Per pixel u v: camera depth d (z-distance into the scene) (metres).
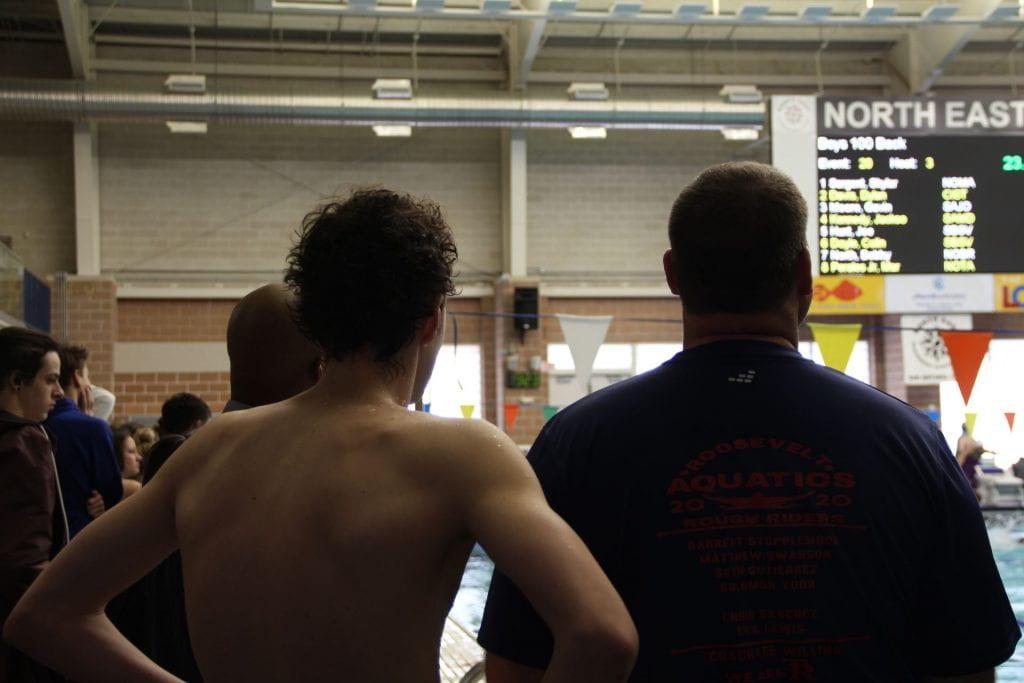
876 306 11.21
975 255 7.89
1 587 2.00
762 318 1.25
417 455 0.96
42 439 2.13
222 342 11.58
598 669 0.85
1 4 10.59
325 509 0.95
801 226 1.25
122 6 10.82
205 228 11.62
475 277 12.08
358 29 11.56
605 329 7.24
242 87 10.67
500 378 11.71
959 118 7.97
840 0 11.12
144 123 11.59
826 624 1.13
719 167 1.28
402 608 0.93
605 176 12.35
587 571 0.89
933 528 1.19
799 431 1.18
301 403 1.06
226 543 0.98
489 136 12.22
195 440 1.08
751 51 12.43
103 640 1.03
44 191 11.24
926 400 12.06
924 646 1.20
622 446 1.19
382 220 1.05
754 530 1.15
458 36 11.84
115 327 11.27
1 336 2.29
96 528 1.05
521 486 0.95
